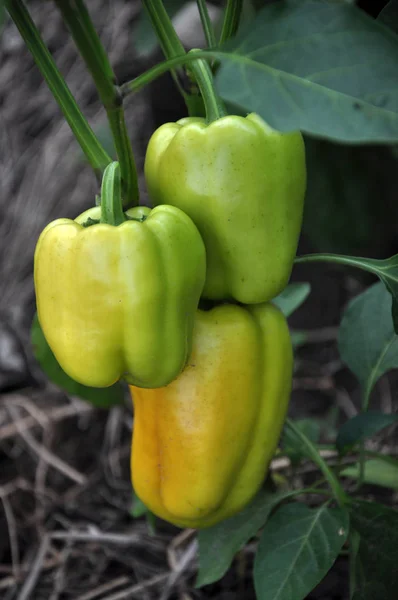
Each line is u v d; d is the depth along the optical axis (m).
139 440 0.60
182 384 0.57
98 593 0.81
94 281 0.51
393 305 0.58
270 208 0.54
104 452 0.96
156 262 0.51
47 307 0.52
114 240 0.51
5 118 1.30
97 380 0.53
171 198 0.54
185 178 0.53
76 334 0.52
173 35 0.56
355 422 0.62
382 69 0.47
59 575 0.82
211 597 0.80
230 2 0.56
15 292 1.20
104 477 0.95
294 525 0.59
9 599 0.83
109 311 0.51
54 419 0.99
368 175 0.80
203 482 0.58
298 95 0.47
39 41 0.53
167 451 0.58
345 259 0.59
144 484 0.61
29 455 0.98
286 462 0.80
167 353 0.53
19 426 0.98
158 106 1.11
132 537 0.84
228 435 0.57
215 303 0.58
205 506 0.59
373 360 0.67
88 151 0.55
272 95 0.47
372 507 0.60
